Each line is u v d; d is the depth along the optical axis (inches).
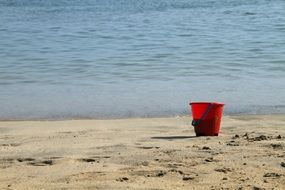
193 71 699.4
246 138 336.2
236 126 397.7
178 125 408.2
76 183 232.4
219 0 2373.3
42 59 834.8
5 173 254.2
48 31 1311.5
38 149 309.0
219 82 614.5
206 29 1307.8
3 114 466.3
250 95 540.1
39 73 697.0
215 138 340.8
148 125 408.8
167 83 613.6
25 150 306.7
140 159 278.2
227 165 262.7
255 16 1610.5
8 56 871.7
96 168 261.3
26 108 490.9
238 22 1455.5
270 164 264.4
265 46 959.6
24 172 255.9
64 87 596.1
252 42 1028.5
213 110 351.3
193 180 237.0
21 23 1524.4
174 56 855.7
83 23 1513.3
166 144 319.9
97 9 2043.6
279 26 1321.4
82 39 1147.3
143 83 616.1
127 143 324.2
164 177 242.1
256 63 762.2
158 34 1222.9
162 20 1565.0
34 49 969.5
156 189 222.1
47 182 235.5
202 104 356.8
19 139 345.4
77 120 439.8
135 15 1749.5
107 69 727.7
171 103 506.0
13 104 508.1
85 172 253.6
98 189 222.7
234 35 1168.2
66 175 248.1
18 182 237.0
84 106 497.7
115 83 618.8
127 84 610.9
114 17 1695.4
